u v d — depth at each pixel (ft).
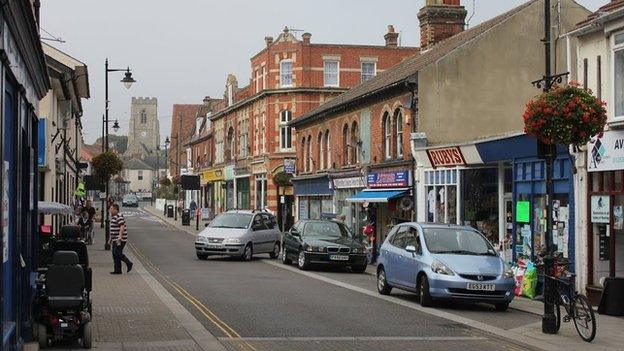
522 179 70.44
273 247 107.14
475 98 94.38
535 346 40.78
